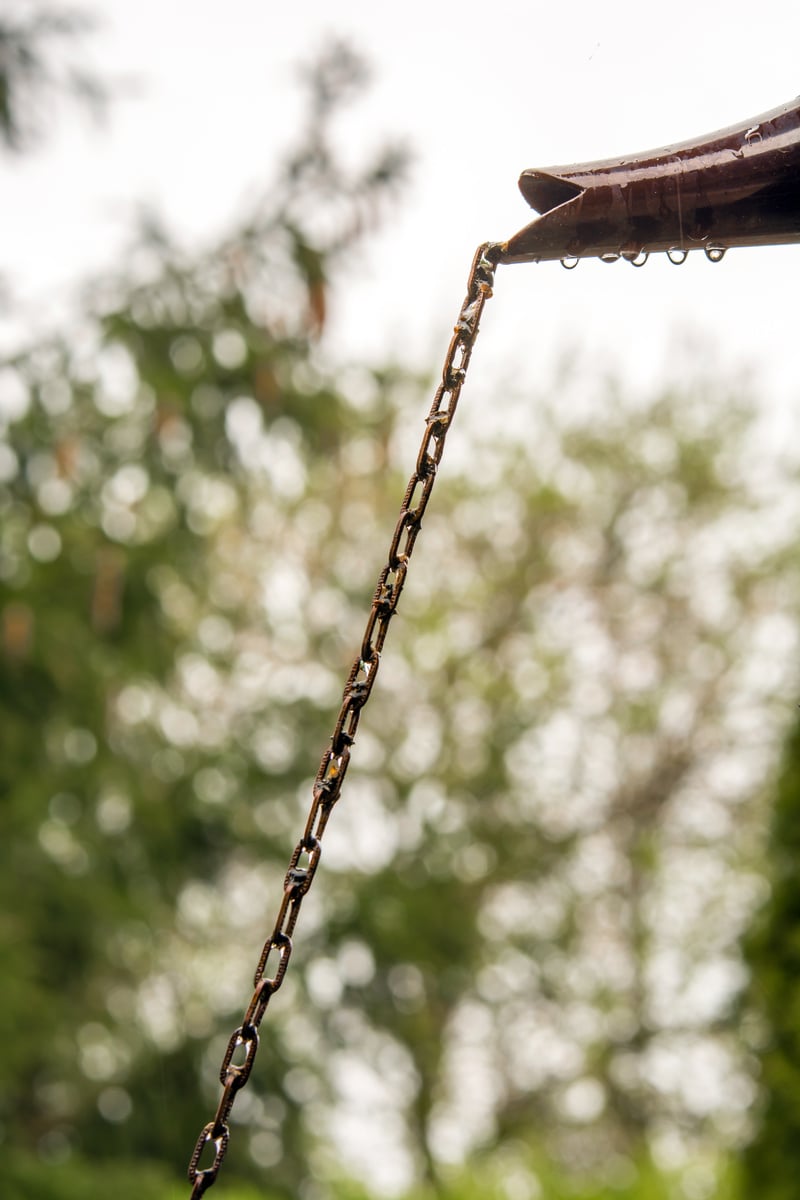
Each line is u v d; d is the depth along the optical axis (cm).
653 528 1731
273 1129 1273
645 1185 844
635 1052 1736
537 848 1702
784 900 520
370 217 679
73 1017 1052
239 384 688
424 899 1467
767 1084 524
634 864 1744
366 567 1650
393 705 1683
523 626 1712
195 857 1212
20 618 693
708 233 185
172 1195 899
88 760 808
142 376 670
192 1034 1277
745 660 1717
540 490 1680
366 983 1495
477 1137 1720
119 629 743
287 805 1392
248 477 721
